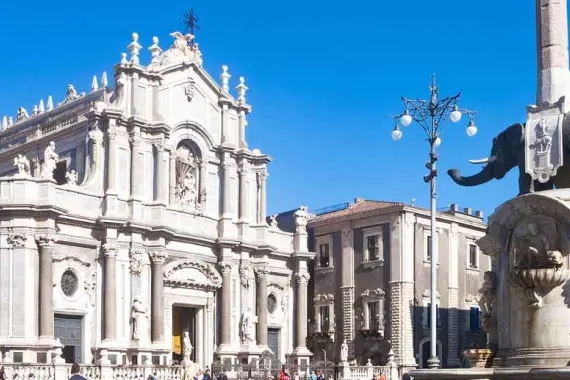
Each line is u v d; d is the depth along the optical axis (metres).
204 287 61.84
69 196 54.25
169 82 61.06
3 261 51.22
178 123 61.00
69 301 53.53
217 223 63.62
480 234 77.38
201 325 61.94
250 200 66.06
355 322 71.25
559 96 24.23
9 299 50.84
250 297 64.88
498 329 23.25
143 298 56.78
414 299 69.00
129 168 57.66
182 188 61.50
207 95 63.81
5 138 67.00
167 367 49.88
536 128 23.58
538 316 22.17
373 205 73.06
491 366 23.17
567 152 23.11
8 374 42.94
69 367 44.97
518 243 22.50
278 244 68.31
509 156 24.39
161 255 57.78
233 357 62.59
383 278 69.75
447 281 72.69
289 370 59.94
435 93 33.34
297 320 68.50
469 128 33.34
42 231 51.69
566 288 21.81
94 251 55.41
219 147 64.12
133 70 58.38
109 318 54.69
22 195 51.62
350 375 59.38
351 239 72.50
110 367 46.62
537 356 21.95
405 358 67.50
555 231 22.02
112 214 55.84
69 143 59.44
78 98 62.59
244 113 66.44
